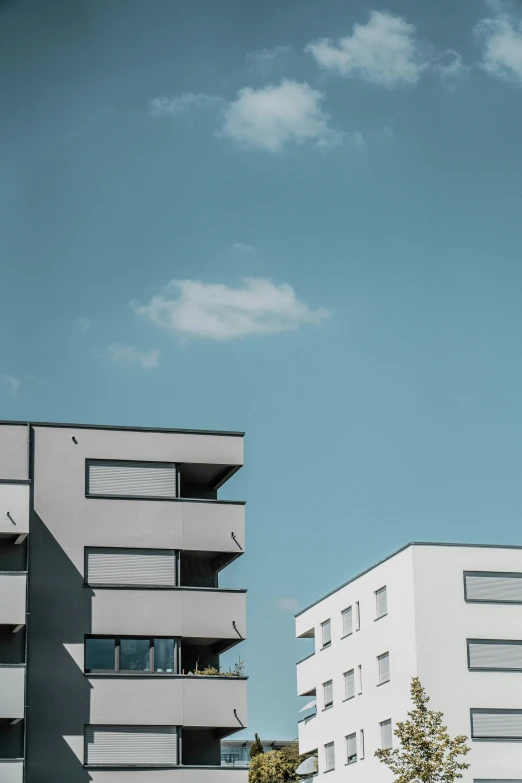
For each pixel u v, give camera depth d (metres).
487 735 47.53
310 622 59.72
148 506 35.88
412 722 48.03
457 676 48.03
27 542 34.62
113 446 36.09
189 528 36.03
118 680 34.16
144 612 34.91
